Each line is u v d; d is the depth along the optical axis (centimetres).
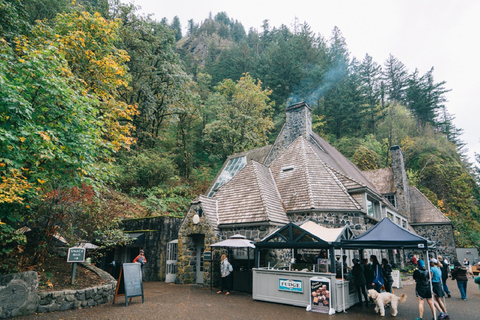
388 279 1005
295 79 4631
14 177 674
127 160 2597
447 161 4528
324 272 888
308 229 1005
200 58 10162
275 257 1212
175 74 2934
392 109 5822
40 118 765
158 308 821
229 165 2511
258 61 5097
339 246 906
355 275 967
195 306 862
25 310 695
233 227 1315
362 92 5016
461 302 1061
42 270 893
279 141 2195
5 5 1134
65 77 923
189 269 1386
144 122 3116
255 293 986
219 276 1264
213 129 3366
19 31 1205
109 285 907
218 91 4197
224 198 1514
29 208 859
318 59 5225
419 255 2303
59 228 991
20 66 743
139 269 925
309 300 866
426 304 991
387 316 809
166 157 2881
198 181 3081
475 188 4019
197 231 1362
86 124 856
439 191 4000
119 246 1641
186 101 3197
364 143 4588
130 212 1973
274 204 1380
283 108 4381
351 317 786
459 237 3312
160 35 3002
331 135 4841
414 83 6194
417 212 2711
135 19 2794
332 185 1488
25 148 721
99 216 1196
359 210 1370
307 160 1625
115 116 1180
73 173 833
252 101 3628
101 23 1445
